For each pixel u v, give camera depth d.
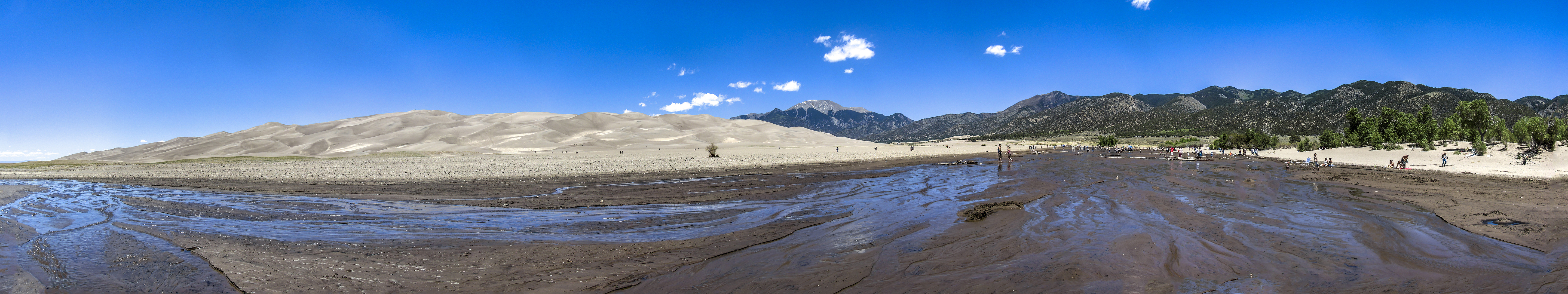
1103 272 6.60
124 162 65.19
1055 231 9.45
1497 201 13.12
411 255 8.02
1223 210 11.99
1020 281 6.30
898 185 20.08
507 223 11.30
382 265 7.40
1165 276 6.46
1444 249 7.83
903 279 6.50
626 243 8.85
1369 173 24.53
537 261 7.63
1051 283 6.21
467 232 10.05
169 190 20.61
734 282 6.46
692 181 23.03
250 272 7.05
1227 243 8.35
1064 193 15.94
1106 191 16.38
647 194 17.59
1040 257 7.44
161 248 8.66
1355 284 6.13
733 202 14.83
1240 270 6.75
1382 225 9.89
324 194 18.28
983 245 8.30
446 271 7.08
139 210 13.73
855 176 25.45
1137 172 26.06
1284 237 8.80
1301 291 5.90
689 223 11.00
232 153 123.00
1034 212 11.80
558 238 9.36
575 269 7.15
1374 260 7.22
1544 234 8.72
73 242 9.28
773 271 6.94
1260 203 13.27
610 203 14.91
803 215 12.06
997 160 45.84
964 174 26.14
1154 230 9.40
